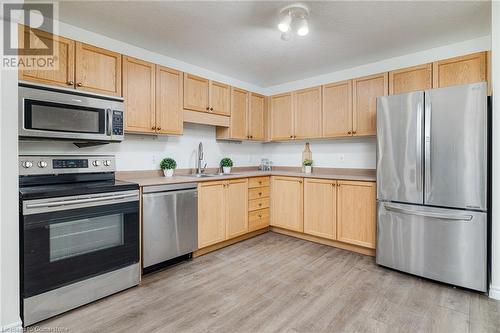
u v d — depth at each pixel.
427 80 2.71
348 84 3.29
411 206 2.43
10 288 1.58
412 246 2.43
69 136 2.02
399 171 2.50
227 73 3.72
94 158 2.44
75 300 1.89
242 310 1.90
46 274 1.75
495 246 2.04
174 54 3.07
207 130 3.73
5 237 1.57
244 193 3.45
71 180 2.29
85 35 2.49
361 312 1.87
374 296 2.09
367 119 3.12
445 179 2.25
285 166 4.32
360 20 2.28
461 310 1.89
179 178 2.91
